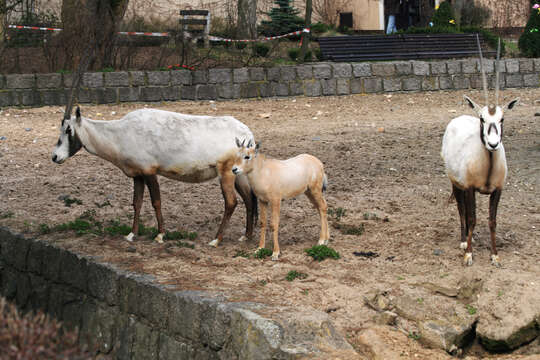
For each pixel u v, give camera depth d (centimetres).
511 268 646
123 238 803
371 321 575
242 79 1812
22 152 1312
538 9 2147
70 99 783
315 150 1299
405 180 1067
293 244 770
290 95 1842
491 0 2872
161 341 620
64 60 1877
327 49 2075
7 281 874
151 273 672
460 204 727
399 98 1842
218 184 1090
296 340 514
